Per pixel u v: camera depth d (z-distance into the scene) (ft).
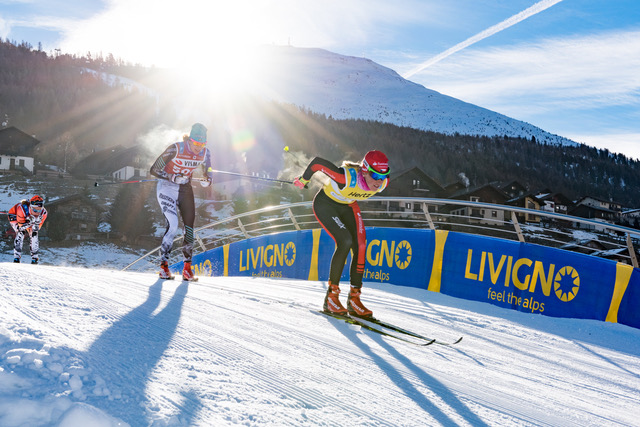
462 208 163.43
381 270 23.49
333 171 12.08
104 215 138.92
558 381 8.49
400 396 6.27
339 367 7.25
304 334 9.28
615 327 15.61
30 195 161.38
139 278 15.43
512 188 201.26
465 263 20.68
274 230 120.26
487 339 11.76
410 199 22.00
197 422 4.54
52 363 5.21
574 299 17.49
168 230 17.72
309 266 27.30
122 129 370.73
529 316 16.67
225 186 215.51
